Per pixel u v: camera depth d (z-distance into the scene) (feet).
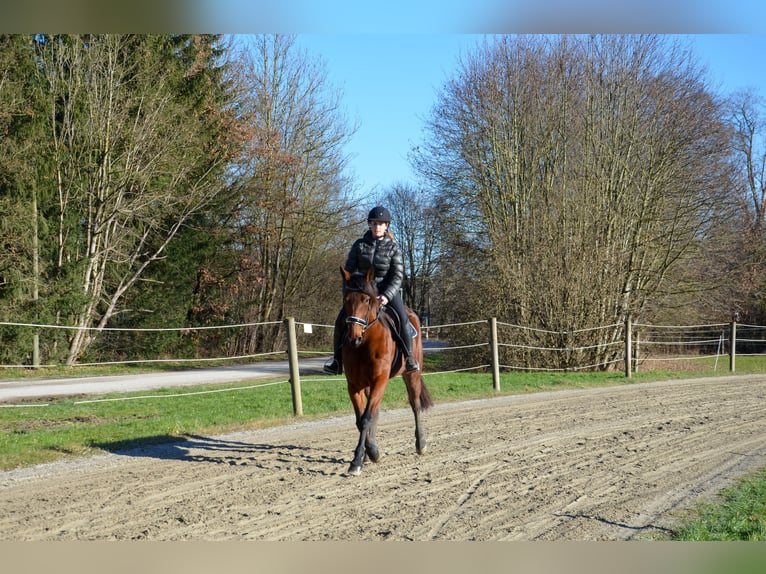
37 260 71.87
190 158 81.92
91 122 74.74
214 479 21.99
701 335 100.63
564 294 69.31
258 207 102.06
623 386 53.16
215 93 94.43
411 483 21.81
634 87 74.95
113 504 18.98
